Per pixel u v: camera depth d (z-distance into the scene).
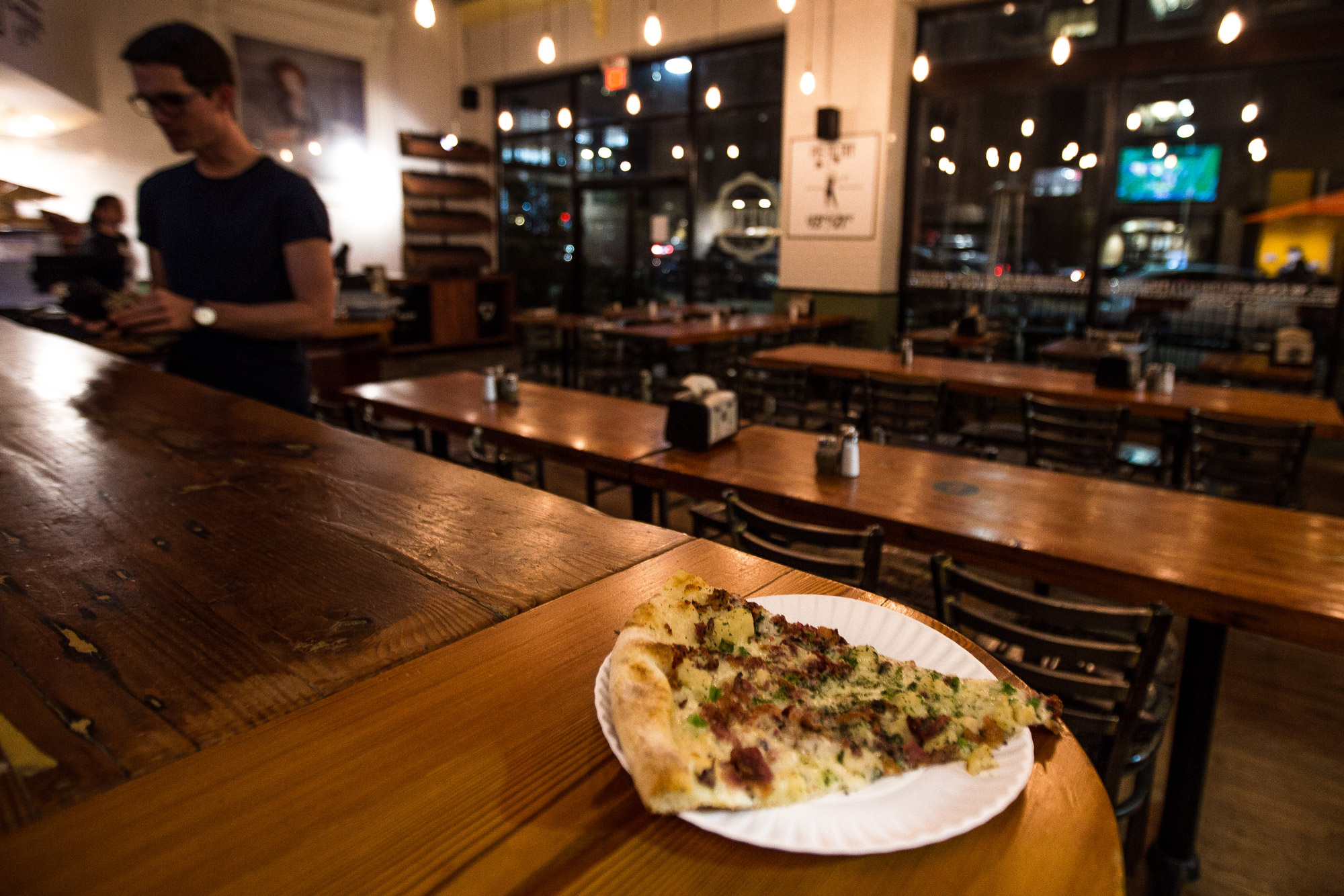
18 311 4.11
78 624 0.73
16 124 6.46
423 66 9.57
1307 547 1.69
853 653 0.67
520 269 10.46
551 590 0.84
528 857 0.48
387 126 9.32
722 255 8.43
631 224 9.20
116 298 1.89
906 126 7.05
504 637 0.74
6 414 1.49
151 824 0.49
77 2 6.25
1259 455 3.29
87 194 7.11
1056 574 1.65
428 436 3.36
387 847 0.48
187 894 0.44
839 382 5.89
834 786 0.53
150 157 7.45
